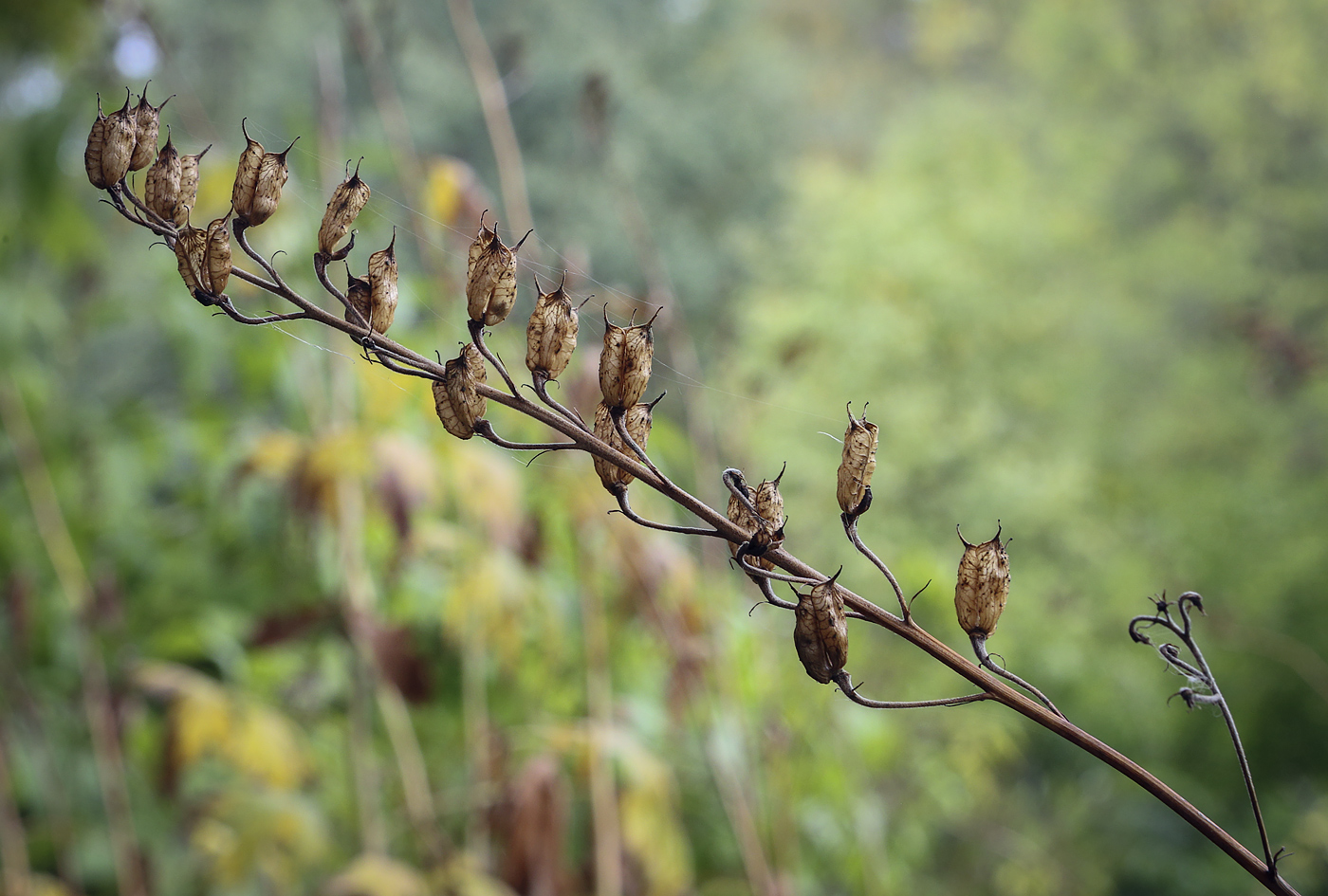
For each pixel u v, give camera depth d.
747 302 12.16
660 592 2.48
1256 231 11.52
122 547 2.76
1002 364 11.60
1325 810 6.45
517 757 2.35
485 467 2.30
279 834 2.33
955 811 5.08
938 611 4.61
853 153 20.22
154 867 2.59
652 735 2.60
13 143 2.49
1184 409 10.80
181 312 2.56
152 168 0.69
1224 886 7.14
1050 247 12.09
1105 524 10.35
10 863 2.29
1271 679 8.06
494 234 0.69
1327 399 9.42
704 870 2.93
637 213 2.52
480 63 2.45
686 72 14.98
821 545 9.60
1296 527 9.09
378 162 2.36
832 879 3.34
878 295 11.07
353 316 0.69
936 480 10.51
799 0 23.55
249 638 2.26
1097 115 13.43
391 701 2.35
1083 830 7.61
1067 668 8.49
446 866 2.26
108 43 2.56
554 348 0.68
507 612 2.29
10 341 2.48
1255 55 11.68
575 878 2.45
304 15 11.37
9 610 2.48
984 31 18.55
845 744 2.96
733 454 2.81
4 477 2.72
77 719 2.66
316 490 2.24
